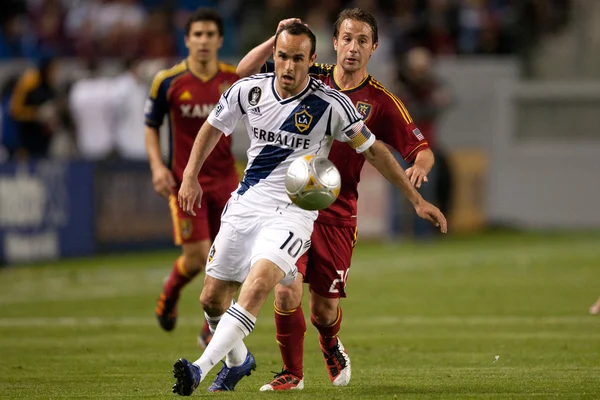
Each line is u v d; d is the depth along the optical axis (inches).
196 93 1219.2
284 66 789.2
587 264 2064.5
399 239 2568.9
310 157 791.7
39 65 2338.8
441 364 1027.3
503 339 1197.1
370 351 1125.7
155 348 1163.9
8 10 3011.8
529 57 3085.6
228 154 1218.0
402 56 2554.1
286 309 852.6
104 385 902.4
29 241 2101.4
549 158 2854.3
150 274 1941.4
